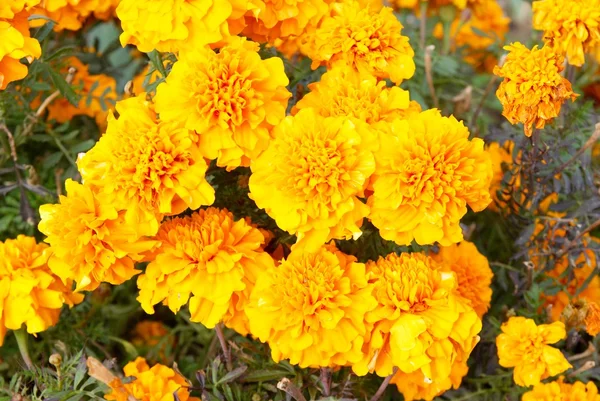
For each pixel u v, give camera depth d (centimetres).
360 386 60
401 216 52
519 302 67
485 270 62
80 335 67
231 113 52
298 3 57
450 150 52
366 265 54
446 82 78
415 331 52
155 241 53
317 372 59
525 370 57
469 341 53
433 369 53
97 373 54
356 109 54
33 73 63
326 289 52
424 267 53
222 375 59
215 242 53
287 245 59
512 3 108
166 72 58
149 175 51
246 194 59
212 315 53
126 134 52
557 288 64
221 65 52
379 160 52
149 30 53
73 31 75
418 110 57
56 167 71
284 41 65
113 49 81
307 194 51
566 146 64
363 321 52
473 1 79
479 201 53
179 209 53
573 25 60
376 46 57
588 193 65
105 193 52
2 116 63
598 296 66
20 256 58
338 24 57
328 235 52
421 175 52
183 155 52
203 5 53
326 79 56
